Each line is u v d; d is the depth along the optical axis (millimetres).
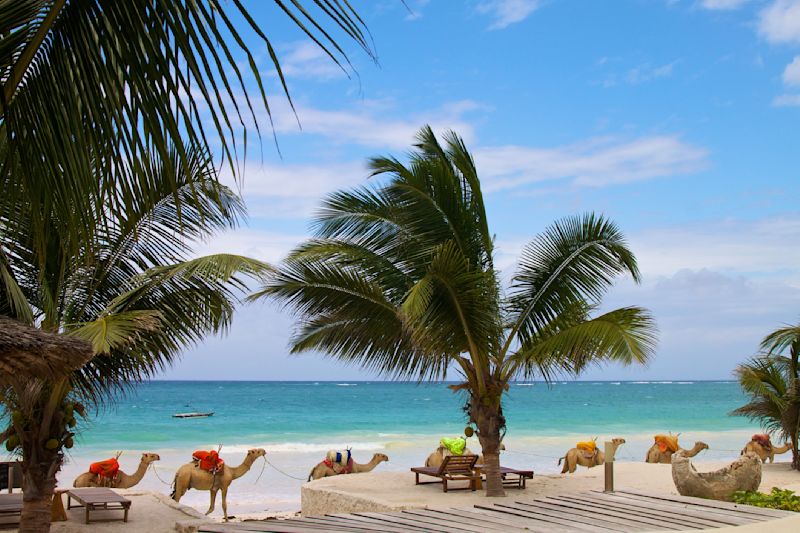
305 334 14508
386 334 13734
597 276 13492
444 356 13586
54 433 9617
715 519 8523
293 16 2129
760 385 16859
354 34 2121
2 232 5387
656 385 174000
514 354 13766
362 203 13898
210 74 2252
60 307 9578
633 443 37094
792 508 9695
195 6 2227
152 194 2680
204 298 10141
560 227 13711
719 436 40625
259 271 9625
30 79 2682
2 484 12109
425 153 14531
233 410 64312
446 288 12258
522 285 13797
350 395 94875
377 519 8602
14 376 4035
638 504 9609
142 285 9742
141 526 11734
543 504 9648
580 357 13570
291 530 7695
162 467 26422
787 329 16203
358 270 13906
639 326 12539
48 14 2594
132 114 2463
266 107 2209
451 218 13703
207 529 7836
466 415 14031
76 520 12133
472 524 8258
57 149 2678
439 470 14211
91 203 2793
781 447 19109
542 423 53094
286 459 29422
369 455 30953
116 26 2424
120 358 9945
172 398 84125
